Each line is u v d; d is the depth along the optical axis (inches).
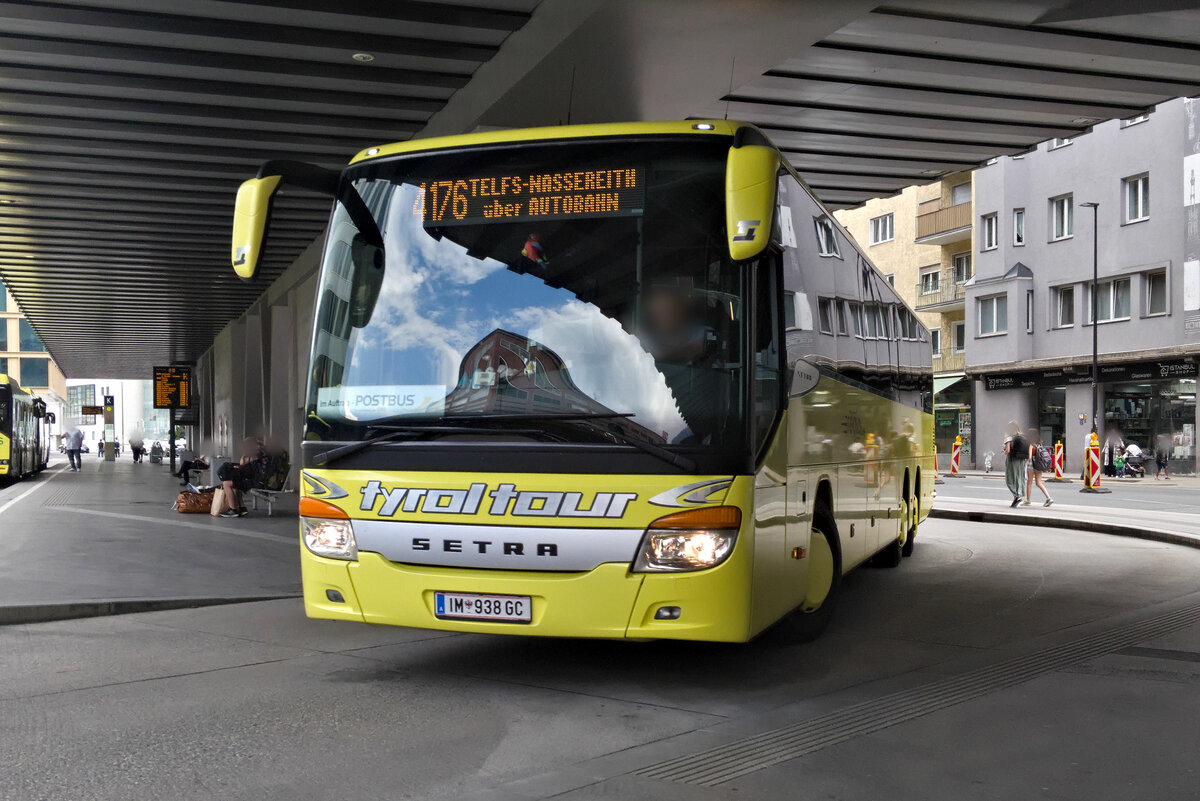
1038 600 401.1
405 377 243.3
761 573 237.9
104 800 174.6
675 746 204.7
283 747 204.5
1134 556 555.8
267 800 174.6
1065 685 257.3
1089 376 1588.3
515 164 247.8
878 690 251.8
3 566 463.2
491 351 239.0
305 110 530.9
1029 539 658.8
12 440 1385.3
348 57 461.4
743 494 227.9
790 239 278.7
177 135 568.4
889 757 197.3
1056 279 1653.5
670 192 239.8
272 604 383.2
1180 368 1451.8
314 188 258.8
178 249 933.8
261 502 872.9
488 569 232.8
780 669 276.1
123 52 447.2
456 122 554.6
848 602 396.2
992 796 176.1
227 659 289.1
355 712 231.3
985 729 216.8
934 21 458.9
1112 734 213.3
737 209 211.2
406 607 238.4
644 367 231.8
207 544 555.8
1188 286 1435.8
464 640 313.9
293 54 456.1
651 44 464.4
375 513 241.4
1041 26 467.2
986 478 1589.6
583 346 235.0
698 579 224.7
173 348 2117.4
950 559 545.0
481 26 426.9
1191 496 1090.1
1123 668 277.4
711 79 512.4
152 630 334.6
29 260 1002.7
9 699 244.4
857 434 365.1
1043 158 1679.4
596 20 437.1
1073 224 1628.9
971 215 1822.1
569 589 227.9
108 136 570.9
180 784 182.5
